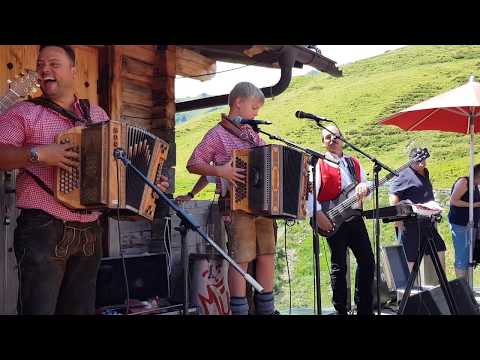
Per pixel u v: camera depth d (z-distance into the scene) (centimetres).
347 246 522
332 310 675
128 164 287
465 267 702
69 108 319
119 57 565
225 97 779
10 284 455
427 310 462
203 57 690
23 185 296
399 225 706
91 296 321
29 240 292
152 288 510
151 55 604
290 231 1220
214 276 532
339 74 725
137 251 567
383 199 1120
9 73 482
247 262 398
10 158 280
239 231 393
